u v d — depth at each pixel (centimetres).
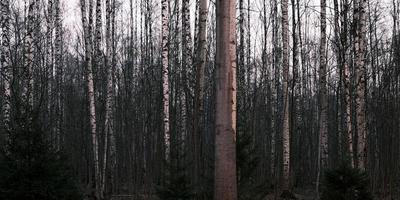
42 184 858
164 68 1780
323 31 1978
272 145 2742
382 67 2786
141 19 3641
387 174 2281
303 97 3688
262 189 1125
